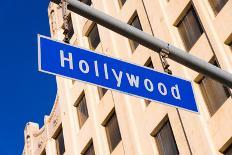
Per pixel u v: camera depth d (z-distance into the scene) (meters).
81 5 6.18
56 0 6.27
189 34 20.73
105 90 26.36
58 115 31.33
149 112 21.36
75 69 6.41
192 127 17.89
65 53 6.48
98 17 6.24
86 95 28.03
